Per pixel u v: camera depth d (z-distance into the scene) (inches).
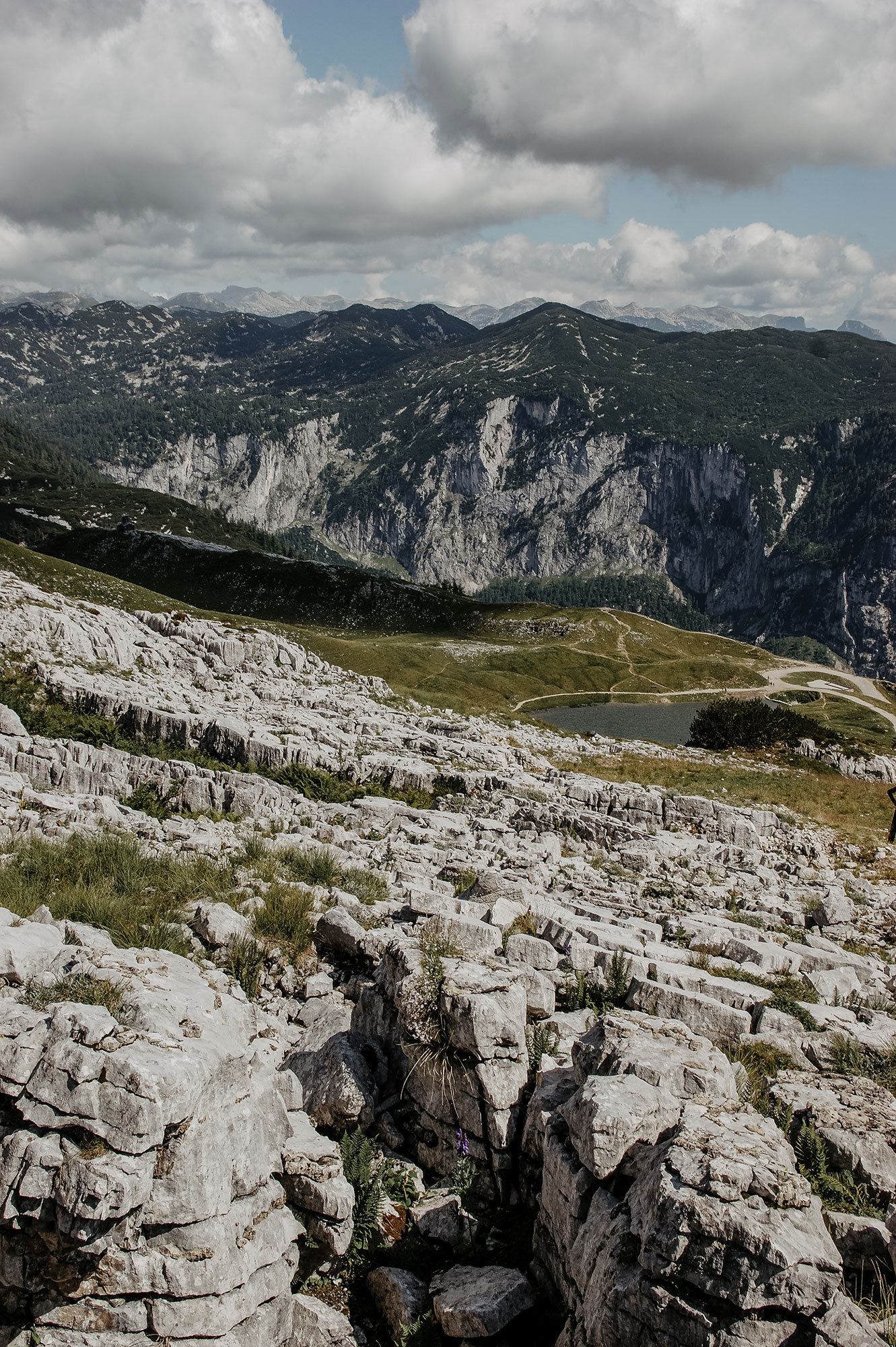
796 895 1020.5
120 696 1510.8
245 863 666.2
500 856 891.4
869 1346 225.0
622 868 1031.0
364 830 973.8
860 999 573.3
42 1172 253.4
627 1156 278.7
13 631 1811.0
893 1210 279.1
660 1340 233.5
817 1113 344.5
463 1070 350.9
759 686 7086.6
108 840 637.9
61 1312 249.4
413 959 401.1
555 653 7150.6
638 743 2832.2
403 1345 275.3
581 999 450.9
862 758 2689.5
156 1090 255.6
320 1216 305.0
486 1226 324.8
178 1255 253.3
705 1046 341.1
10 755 1011.9
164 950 397.7
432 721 2101.4
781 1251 226.5
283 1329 276.1
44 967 336.2
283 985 482.6
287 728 1593.3
